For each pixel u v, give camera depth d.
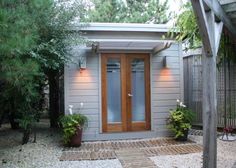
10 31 3.65
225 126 7.40
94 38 6.72
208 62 3.99
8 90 5.52
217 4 4.15
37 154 5.75
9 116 8.47
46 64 6.01
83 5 6.82
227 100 7.95
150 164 4.93
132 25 6.66
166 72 7.60
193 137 7.35
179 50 7.65
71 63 6.89
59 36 6.27
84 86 7.16
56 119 9.20
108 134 7.18
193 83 9.02
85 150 6.09
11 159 5.37
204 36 3.80
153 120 7.48
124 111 7.41
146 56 7.54
